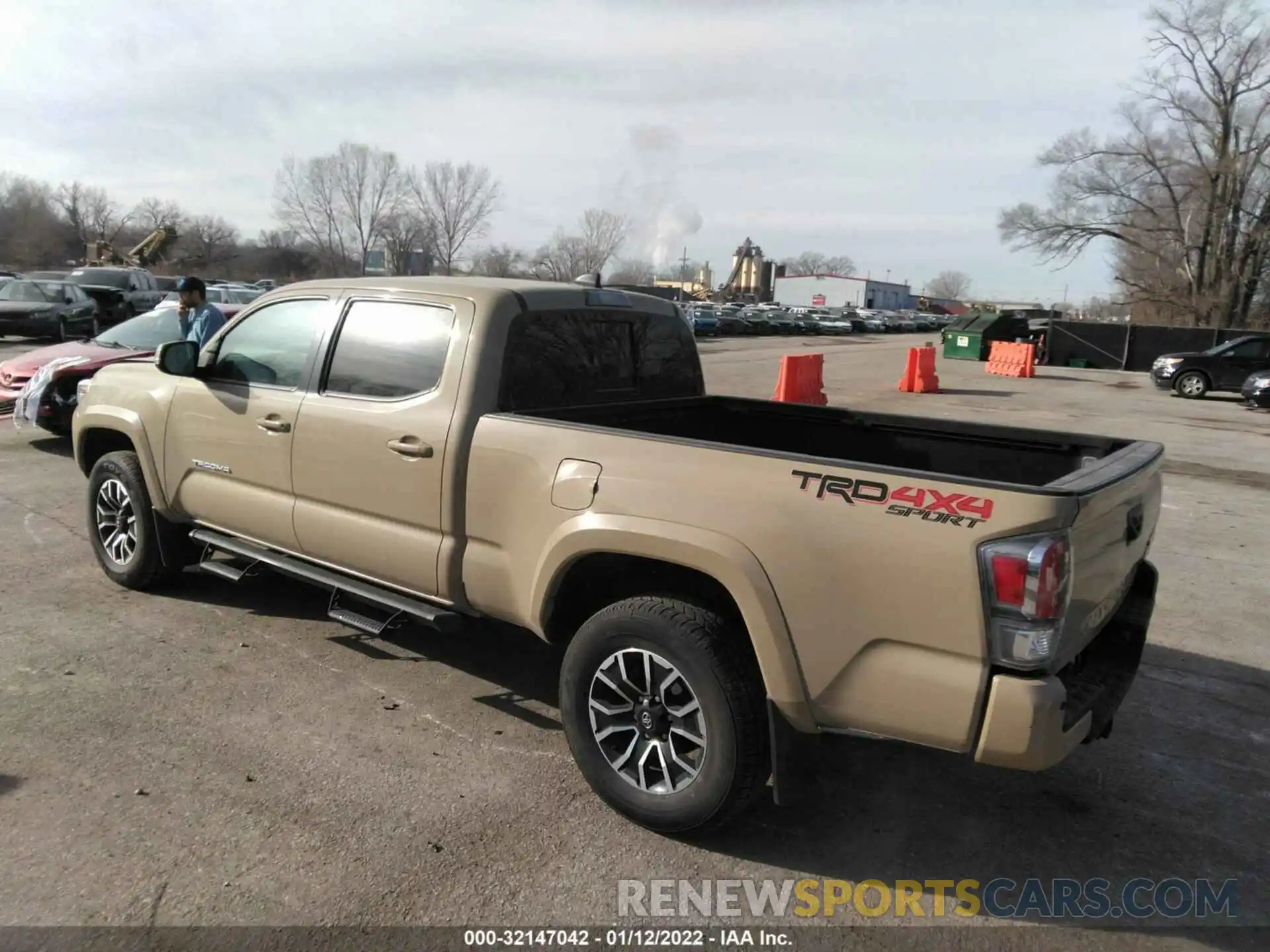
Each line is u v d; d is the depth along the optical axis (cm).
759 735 303
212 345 480
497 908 284
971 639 263
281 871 295
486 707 416
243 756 365
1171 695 468
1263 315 4388
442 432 371
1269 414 1883
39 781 340
